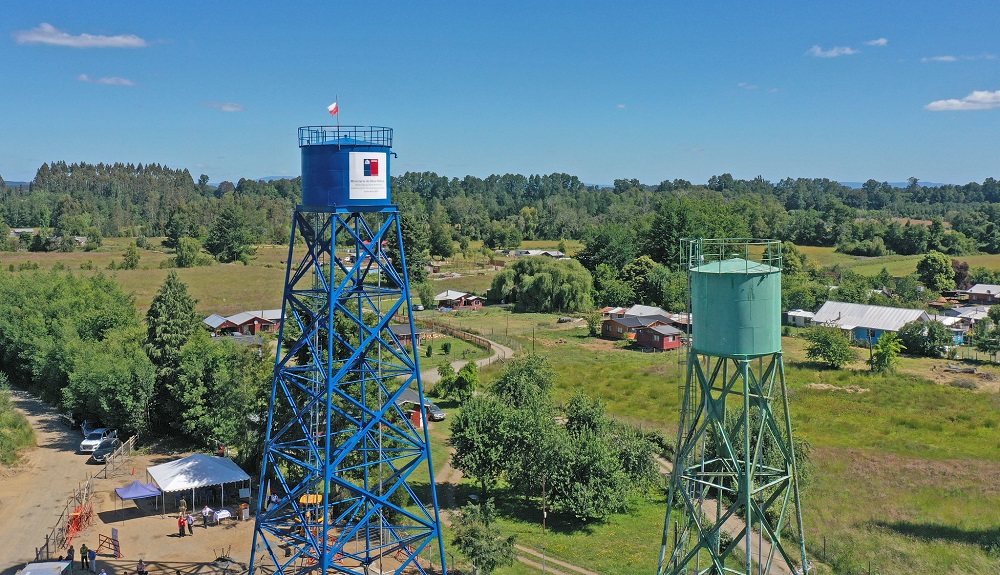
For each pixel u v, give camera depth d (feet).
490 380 277.85
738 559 134.92
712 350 100.73
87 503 156.56
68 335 251.19
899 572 129.29
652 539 147.33
